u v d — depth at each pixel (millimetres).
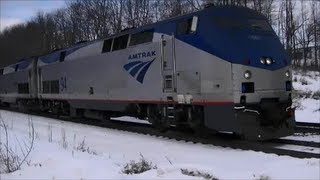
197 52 13211
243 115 12125
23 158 10727
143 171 9031
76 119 22188
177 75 14102
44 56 26094
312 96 27656
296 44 65688
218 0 39625
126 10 54594
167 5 51125
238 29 12922
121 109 17516
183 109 14172
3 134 15781
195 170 8648
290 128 12961
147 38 15648
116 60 17609
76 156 10727
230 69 12281
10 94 33156
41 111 27469
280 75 13055
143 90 15898
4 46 74250
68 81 22234
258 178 8008
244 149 11898
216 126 12727
